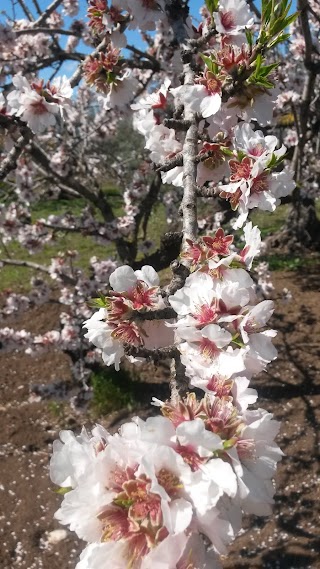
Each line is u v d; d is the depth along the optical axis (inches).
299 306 232.7
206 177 66.7
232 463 36.0
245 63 57.2
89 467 35.2
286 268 273.1
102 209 171.8
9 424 179.2
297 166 161.0
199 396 114.3
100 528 35.3
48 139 195.2
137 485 34.1
